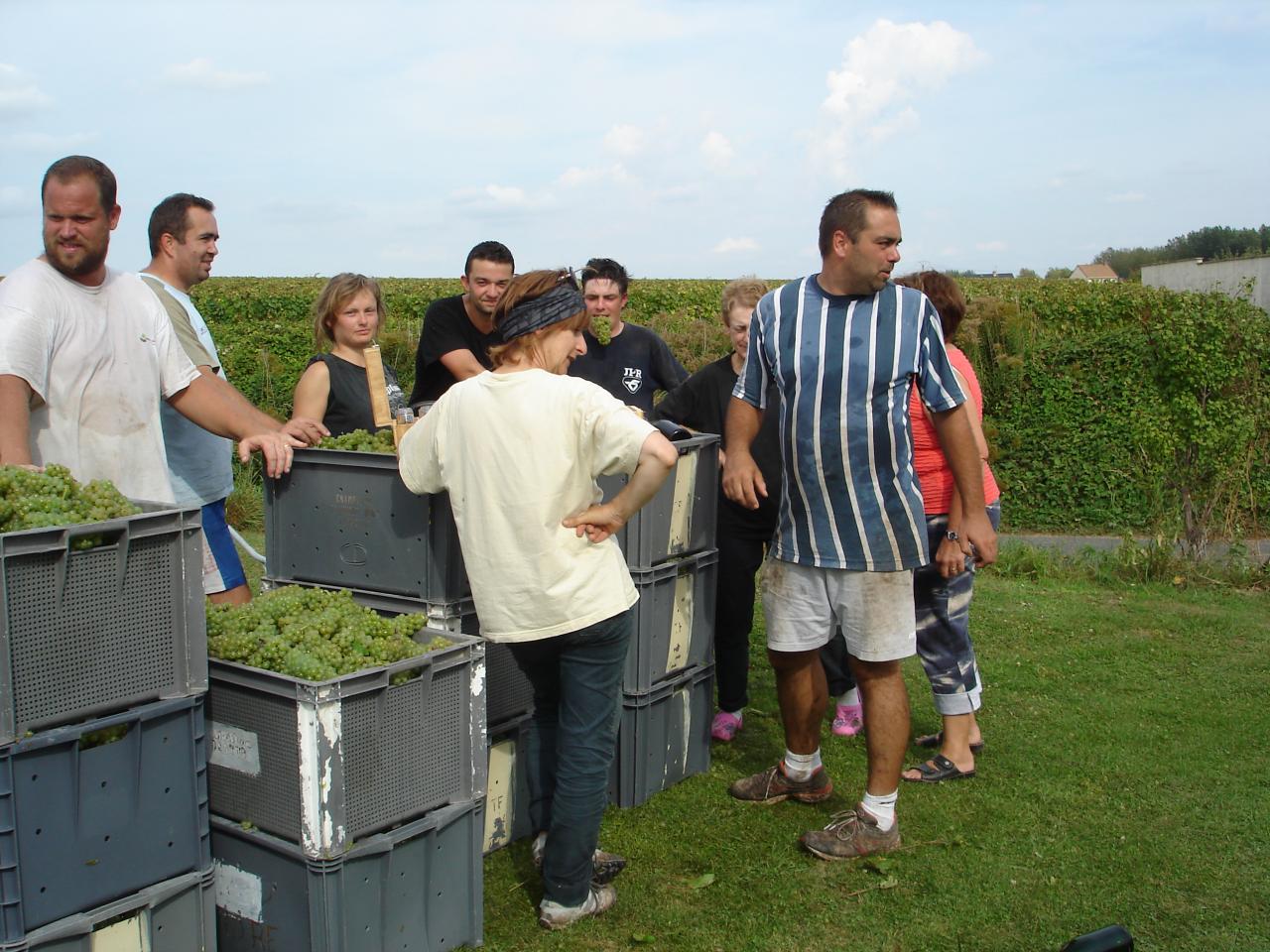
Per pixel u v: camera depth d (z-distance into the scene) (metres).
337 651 3.17
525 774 4.18
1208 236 61.62
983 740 5.46
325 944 3.01
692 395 5.49
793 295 4.04
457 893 3.40
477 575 3.34
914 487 4.01
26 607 2.58
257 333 16.31
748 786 4.69
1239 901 3.87
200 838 3.01
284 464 3.92
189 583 2.93
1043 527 14.62
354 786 3.05
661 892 3.88
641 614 4.48
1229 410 13.80
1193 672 6.64
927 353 3.94
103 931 2.80
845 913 3.76
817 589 4.21
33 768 2.62
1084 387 14.80
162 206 4.84
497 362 3.40
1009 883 3.99
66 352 3.56
